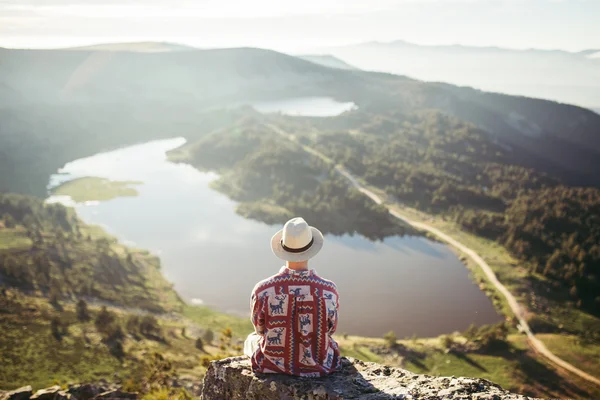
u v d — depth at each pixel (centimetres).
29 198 18238
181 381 3219
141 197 19862
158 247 14600
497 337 9600
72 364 6794
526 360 9144
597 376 8919
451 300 12088
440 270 14012
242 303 11269
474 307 11800
